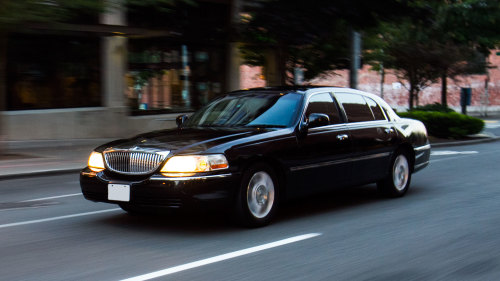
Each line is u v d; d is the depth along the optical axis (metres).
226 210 7.35
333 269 5.81
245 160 7.36
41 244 6.86
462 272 5.74
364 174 9.32
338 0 17.80
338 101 9.19
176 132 8.08
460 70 30.45
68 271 5.73
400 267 5.90
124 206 7.70
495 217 8.48
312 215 8.59
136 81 23.17
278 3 17.94
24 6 13.34
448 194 10.59
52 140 20.30
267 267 5.87
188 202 6.96
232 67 26.09
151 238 7.10
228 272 5.69
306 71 23.42
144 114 23.52
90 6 14.23
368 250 6.57
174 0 17.61
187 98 25.05
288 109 8.44
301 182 8.19
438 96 47.50
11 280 5.46
